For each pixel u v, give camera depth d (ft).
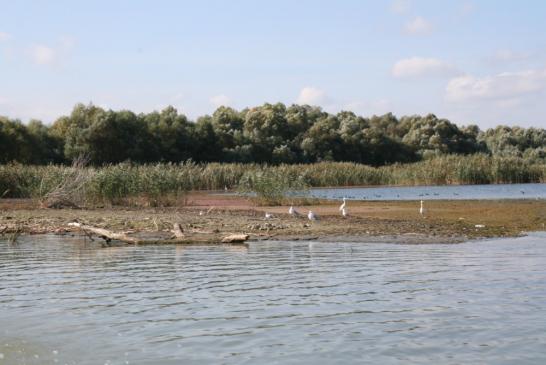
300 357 34.60
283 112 457.27
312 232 94.63
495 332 38.88
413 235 90.33
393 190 230.27
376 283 53.83
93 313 44.24
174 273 59.93
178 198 155.33
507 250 73.87
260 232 95.30
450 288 51.34
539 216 116.16
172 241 84.02
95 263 66.69
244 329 39.91
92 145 305.53
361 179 260.42
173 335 38.81
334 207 147.23
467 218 115.85
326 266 63.05
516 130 471.62
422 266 62.39
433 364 33.58
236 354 35.19
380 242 83.30
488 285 52.31
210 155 354.54
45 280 56.85
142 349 36.24
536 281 53.72
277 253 73.10
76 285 54.34
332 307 45.32
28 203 151.74
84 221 110.93
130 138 323.57
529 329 39.40
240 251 75.41
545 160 357.82
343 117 468.34
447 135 438.81
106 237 85.71
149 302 47.42
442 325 40.45
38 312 44.65
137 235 91.35
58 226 104.73
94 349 36.35
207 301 47.55
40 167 177.78
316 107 479.00
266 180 157.17
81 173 150.00
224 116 404.16
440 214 124.98
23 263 67.10
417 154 413.39
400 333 38.86
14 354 35.70
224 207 149.07
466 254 70.69
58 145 310.24
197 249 77.77
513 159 275.59
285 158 371.56
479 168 261.24
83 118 324.60
